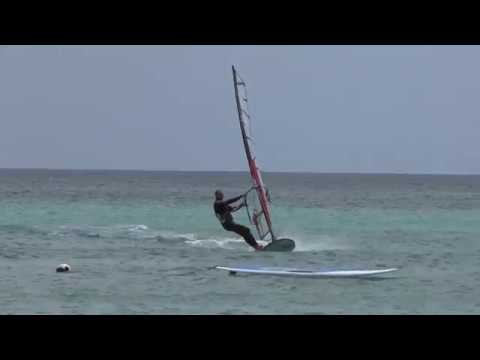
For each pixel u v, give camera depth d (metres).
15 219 166.50
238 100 103.88
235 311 70.12
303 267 96.31
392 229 157.00
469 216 199.12
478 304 75.44
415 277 90.00
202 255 104.69
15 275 87.75
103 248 112.25
